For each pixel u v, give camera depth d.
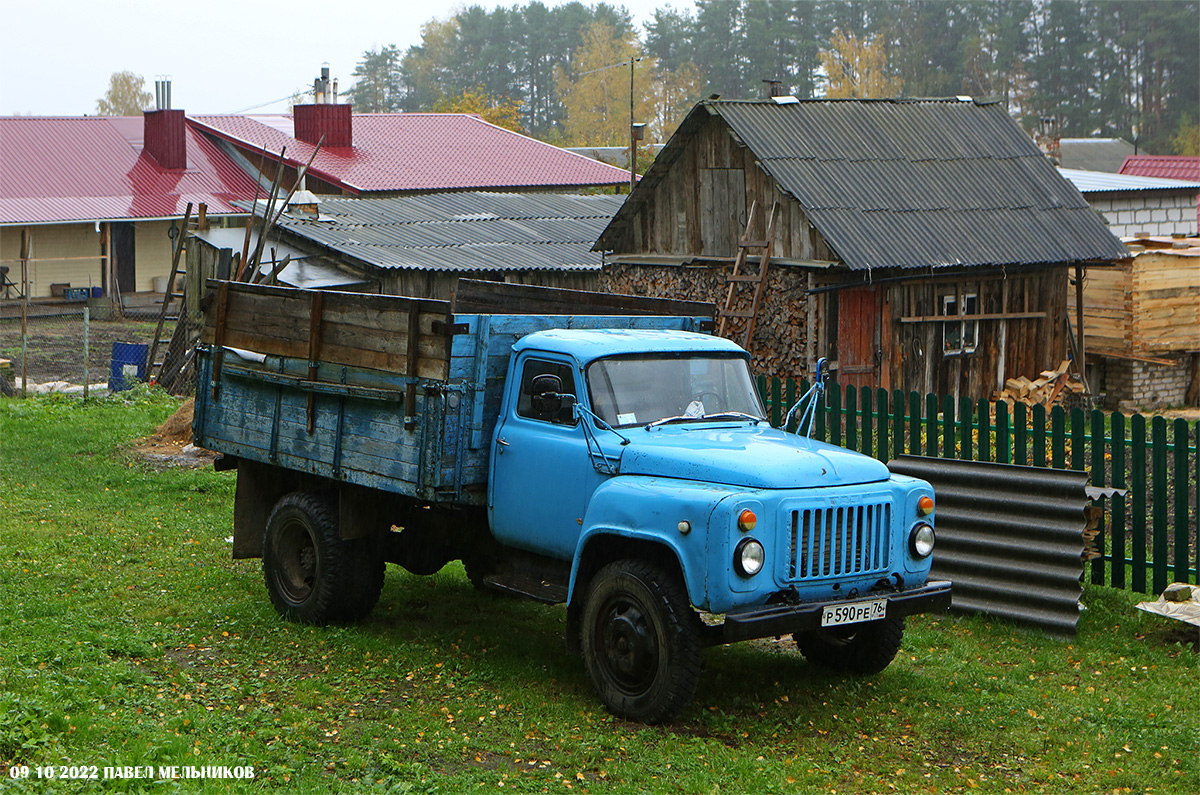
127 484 14.71
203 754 6.34
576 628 7.73
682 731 7.14
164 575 10.62
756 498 6.84
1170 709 7.75
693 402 8.15
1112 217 30.30
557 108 104.88
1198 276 21.56
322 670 8.15
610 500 7.30
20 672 7.50
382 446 8.46
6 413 19.42
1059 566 9.41
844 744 7.07
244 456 9.86
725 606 6.79
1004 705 7.74
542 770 6.49
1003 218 19.61
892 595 7.34
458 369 8.12
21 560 10.87
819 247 18.30
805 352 18.53
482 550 9.00
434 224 28.31
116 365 23.75
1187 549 9.77
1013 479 9.80
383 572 9.34
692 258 20.33
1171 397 22.23
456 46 109.56
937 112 21.70
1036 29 85.50
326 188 42.34
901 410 11.80
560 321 8.61
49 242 39.78
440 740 6.84
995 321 19.86
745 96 87.38
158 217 39.50
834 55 82.62
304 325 9.17
